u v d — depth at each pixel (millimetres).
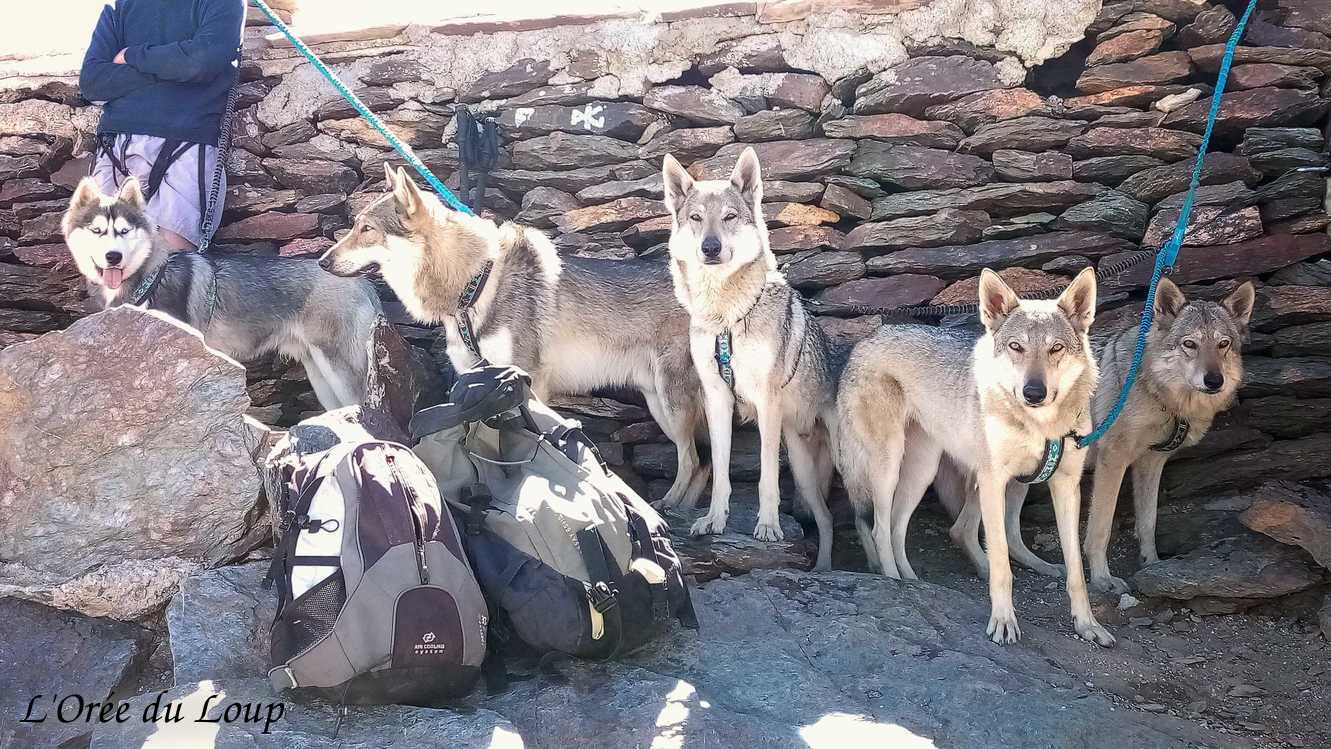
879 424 4820
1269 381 5102
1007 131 5461
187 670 3387
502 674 3438
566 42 6023
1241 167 5207
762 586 4332
